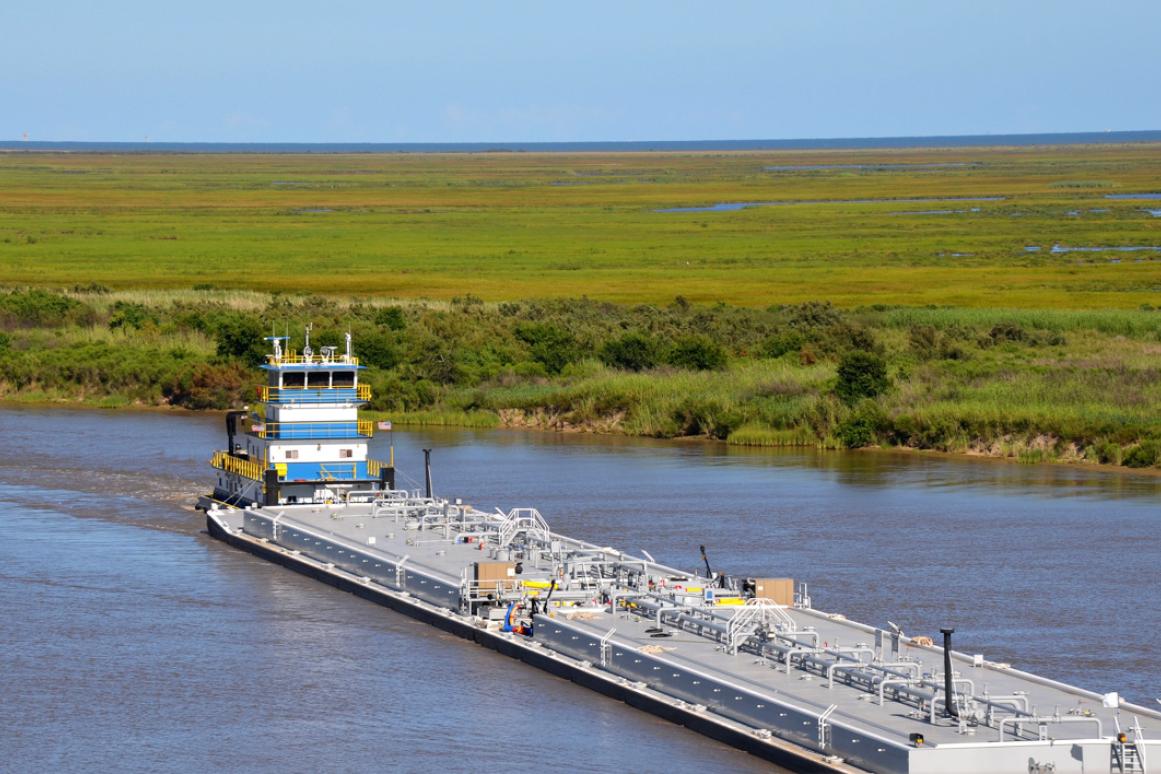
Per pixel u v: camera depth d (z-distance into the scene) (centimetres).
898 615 6919
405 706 5759
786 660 5459
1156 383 13300
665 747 5225
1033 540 8562
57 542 8900
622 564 7200
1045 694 5206
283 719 5653
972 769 4488
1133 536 8675
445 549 7825
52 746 5428
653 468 11175
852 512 9412
